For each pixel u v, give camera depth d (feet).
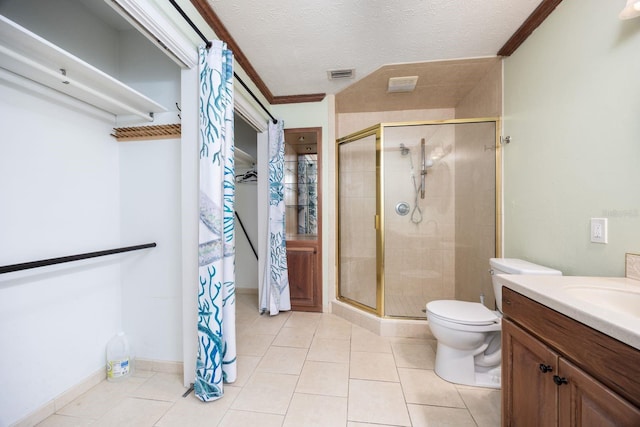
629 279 3.43
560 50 4.66
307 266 9.08
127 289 5.64
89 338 5.03
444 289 9.04
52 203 4.43
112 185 5.50
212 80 4.61
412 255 8.98
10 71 3.80
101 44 5.56
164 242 5.52
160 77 5.73
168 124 5.43
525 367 3.11
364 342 6.90
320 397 4.80
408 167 8.74
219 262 4.74
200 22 4.89
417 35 5.75
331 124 8.94
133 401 4.67
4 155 3.83
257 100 7.09
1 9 4.24
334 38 5.85
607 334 2.10
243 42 5.97
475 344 5.10
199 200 4.78
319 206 9.04
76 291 4.81
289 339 7.07
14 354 3.94
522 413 3.16
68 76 4.01
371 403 4.65
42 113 4.27
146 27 3.76
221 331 4.81
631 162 3.44
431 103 9.49
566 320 2.52
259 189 9.00
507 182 6.41
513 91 6.15
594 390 2.19
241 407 4.54
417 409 4.51
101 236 5.26
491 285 6.97
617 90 3.61
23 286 4.05
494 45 6.08
